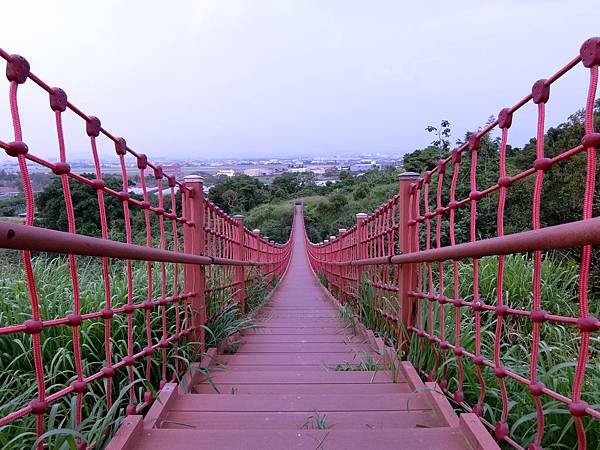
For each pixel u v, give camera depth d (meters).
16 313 2.68
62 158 1.71
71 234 1.55
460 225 7.14
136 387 2.56
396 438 1.81
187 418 2.18
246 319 4.85
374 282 4.27
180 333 2.89
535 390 1.61
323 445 1.77
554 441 1.82
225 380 2.92
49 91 1.66
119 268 4.54
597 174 4.55
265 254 9.68
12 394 2.16
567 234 1.25
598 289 4.34
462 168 7.74
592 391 1.93
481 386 2.02
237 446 1.77
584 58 1.37
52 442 1.69
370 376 2.96
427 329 2.83
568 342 2.96
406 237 3.27
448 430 1.86
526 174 1.71
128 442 1.72
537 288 1.64
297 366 3.46
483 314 3.82
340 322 5.39
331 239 9.31
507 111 1.87
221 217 4.70
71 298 3.04
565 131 6.64
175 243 3.00
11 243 1.20
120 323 2.69
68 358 2.26
